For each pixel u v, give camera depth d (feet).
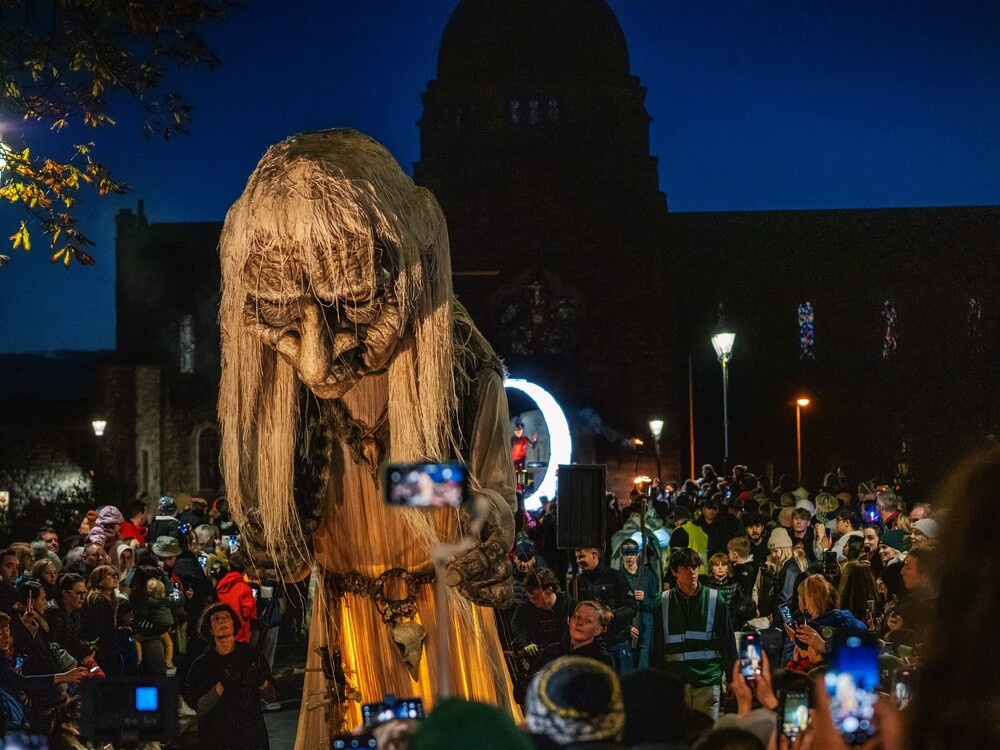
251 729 30.40
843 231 180.04
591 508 34.83
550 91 164.76
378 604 19.66
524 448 138.31
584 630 30.55
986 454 7.89
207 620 31.35
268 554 19.76
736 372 178.81
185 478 175.01
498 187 162.30
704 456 177.88
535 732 12.79
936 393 176.96
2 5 29.14
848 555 42.78
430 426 18.72
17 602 35.42
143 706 18.97
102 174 31.45
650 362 161.58
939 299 178.29
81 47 29.91
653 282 162.30
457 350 19.70
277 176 17.58
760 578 49.24
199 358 176.45
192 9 29.35
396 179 18.22
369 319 17.71
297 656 60.23
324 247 17.29
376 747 12.63
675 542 52.70
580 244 162.30
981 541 7.65
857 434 177.17
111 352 178.81
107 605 42.11
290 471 19.24
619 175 163.43
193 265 177.88
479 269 161.48
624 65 168.66
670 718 14.43
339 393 18.22
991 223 178.70
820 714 11.72
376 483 19.40
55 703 29.99
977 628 7.60
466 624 19.85
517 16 169.48
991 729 7.48
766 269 180.45
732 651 34.81
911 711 7.82
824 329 179.42
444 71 166.09
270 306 17.67
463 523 18.85
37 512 137.69
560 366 161.48
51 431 172.04
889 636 27.43
